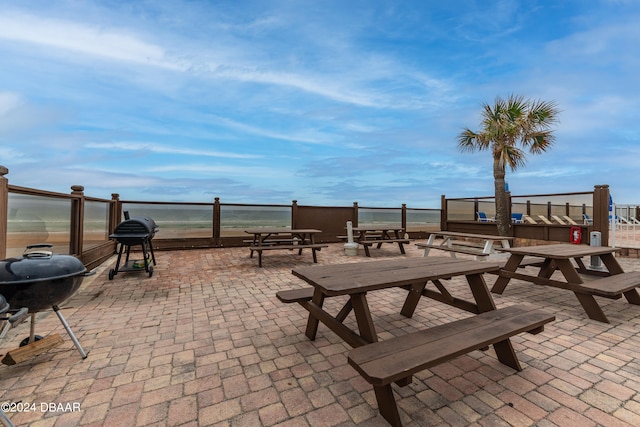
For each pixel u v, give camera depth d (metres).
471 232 10.44
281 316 3.01
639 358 2.10
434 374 1.87
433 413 1.50
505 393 1.67
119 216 7.45
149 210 7.83
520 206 9.53
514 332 1.70
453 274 2.26
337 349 2.26
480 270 2.39
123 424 1.42
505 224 8.27
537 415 1.48
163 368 1.97
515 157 8.24
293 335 2.53
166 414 1.50
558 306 3.36
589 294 2.92
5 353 2.13
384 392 1.42
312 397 1.64
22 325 2.70
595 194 6.65
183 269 5.50
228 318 2.95
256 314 3.07
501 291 3.89
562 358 2.09
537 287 4.29
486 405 1.56
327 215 10.13
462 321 1.85
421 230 11.45
